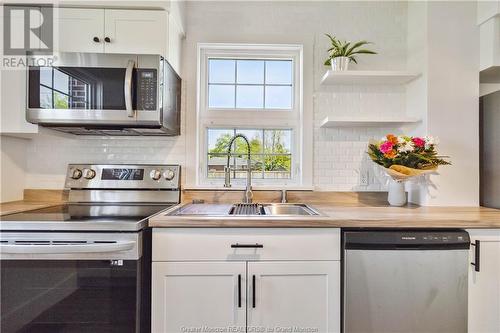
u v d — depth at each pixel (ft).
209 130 6.70
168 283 4.10
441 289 4.14
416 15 6.06
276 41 6.38
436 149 5.69
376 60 6.42
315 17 6.42
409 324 4.12
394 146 5.54
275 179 6.71
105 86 4.99
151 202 5.93
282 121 6.67
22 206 5.28
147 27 5.23
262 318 4.14
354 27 6.43
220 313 4.12
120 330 3.92
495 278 4.25
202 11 6.35
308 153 6.38
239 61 6.74
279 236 4.16
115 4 5.16
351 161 6.40
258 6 6.38
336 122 5.91
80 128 5.47
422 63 5.82
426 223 4.20
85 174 5.96
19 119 5.19
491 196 5.60
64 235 3.94
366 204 6.08
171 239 4.11
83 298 3.92
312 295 4.16
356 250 4.11
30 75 4.98
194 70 6.33
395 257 4.12
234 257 4.12
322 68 6.43
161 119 5.04
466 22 5.75
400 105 6.44
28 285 3.90
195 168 6.31
